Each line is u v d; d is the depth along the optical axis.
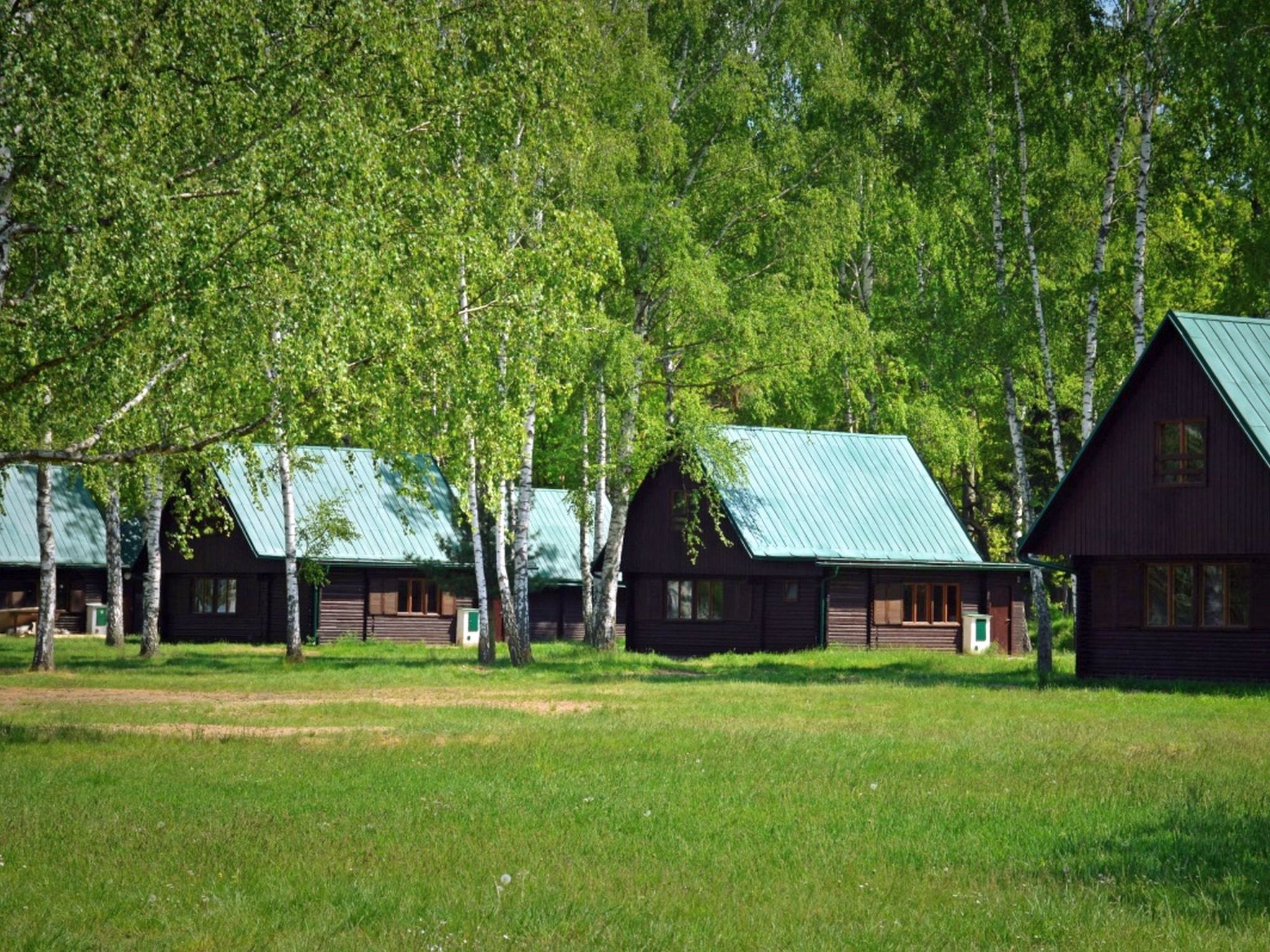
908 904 13.01
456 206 30.95
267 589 72.19
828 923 12.22
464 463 43.25
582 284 35.72
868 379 73.56
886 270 76.31
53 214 23.61
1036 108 45.31
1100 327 47.56
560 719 30.59
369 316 28.02
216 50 25.72
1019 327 45.56
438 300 30.36
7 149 23.92
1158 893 13.39
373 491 75.50
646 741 25.83
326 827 16.64
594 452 56.44
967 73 45.66
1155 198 45.66
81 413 29.84
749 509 64.06
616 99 48.88
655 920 12.28
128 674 46.12
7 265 24.84
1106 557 46.59
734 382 55.56
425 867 14.45
